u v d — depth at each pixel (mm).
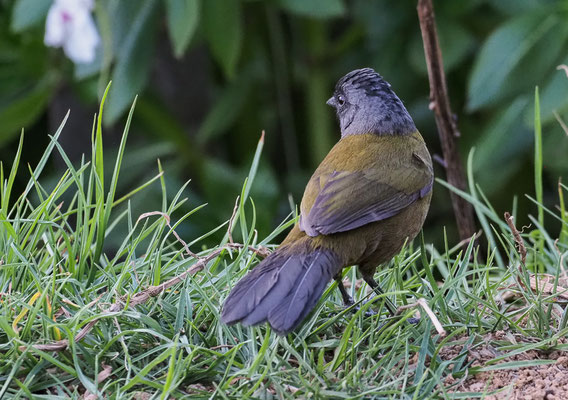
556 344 7680
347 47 16625
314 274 7742
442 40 14719
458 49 14664
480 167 13211
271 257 7926
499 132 13047
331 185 8688
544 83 12516
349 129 9844
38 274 7980
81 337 7230
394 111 9656
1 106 15945
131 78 13148
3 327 7109
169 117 15508
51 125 16531
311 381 7133
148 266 8648
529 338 7961
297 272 7711
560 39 12383
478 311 8367
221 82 17609
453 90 16250
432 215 17109
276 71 16938
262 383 7090
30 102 14875
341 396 6840
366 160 8961
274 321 7090
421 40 15391
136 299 7730
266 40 16812
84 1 13484
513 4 13625
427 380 7211
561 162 13047
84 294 7945
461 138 16062
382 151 9141
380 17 15570
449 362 7340
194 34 15297
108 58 12820
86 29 13500
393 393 6926
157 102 15594
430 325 7512
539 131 9648
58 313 7973
